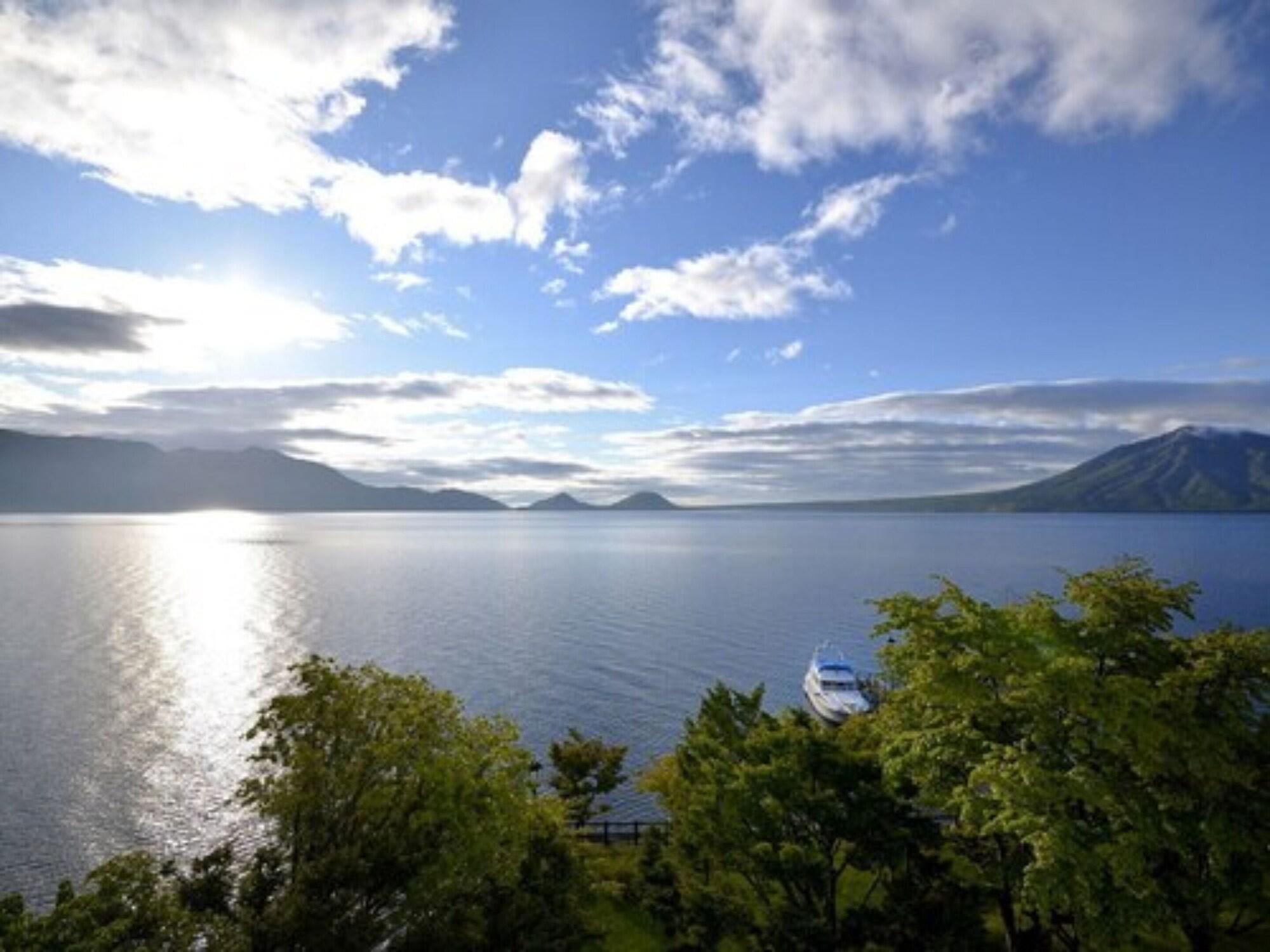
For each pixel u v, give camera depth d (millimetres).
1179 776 16984
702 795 25844
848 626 118000
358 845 16953
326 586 169125
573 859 23359
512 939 18531
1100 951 18688
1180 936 24391
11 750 62469
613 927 30469
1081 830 16625
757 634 112188
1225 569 171375
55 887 42906
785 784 21984
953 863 23453
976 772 17797
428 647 103375
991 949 20031
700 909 23719
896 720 22906
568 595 154125
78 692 79062
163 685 81938
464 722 22297
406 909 18062
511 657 97625
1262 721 17984
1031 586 153750
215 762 60562
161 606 136250
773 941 20734
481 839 18719
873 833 21391
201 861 17531
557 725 72312
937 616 22172
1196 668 17641
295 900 15453
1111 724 16969
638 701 79438
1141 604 19547
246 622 120812
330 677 20328
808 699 77125
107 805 52812
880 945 20141
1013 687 19516
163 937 13703
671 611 134000
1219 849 16016
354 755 19531
